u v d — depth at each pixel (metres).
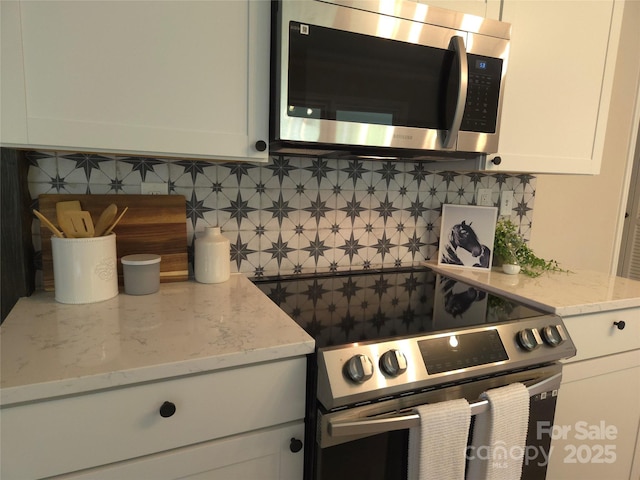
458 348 0.96
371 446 0.89
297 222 1.48
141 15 0.91
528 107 1.39
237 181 1.37
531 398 1.08
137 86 0.92
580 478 1.36
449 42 1.16
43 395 0.66
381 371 0.86
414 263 1.72
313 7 1.00
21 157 1.06
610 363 1.31
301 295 1.28
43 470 0.69
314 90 1.04
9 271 1.06
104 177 1.20
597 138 1.53
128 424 0.74
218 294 1.17
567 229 2.28
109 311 1.00
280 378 0.85
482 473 0.96
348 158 1.46
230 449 0.82
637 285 1.45
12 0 0.81
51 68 0.85
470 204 1.79
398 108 1.14
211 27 0.97
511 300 1.29
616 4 1.47
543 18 1.35
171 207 1.27
